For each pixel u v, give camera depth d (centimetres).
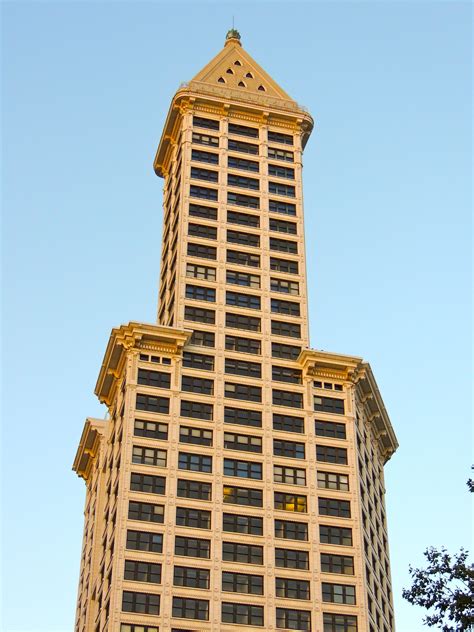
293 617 10288
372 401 12962
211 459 11112
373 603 11088
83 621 12938
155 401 11344
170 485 10769
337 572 10725
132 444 10956
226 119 14162
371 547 11675
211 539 10525
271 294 12738
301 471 11369
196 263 12681
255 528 10762
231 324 12312
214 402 11550
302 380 12119
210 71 14625
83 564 13975
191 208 13162
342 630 10356
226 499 10875
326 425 11844
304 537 10869
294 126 14450
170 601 9994
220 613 10075
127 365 11550
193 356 11856
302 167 14325
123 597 9919
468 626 5038
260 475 11169
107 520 11412
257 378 11938
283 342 12362
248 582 10369
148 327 11662
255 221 13338
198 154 13725
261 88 14688
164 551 10300
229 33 15588
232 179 13638
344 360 12219
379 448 13662
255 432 11469
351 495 11356
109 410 12738
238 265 12838
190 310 12269
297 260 13162
